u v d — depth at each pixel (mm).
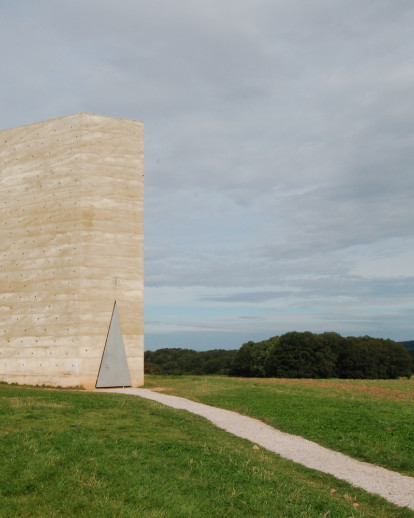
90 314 31250
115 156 33188
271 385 33188
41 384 31266
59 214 32438
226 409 23125
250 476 13000
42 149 33688
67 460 12430
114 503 10203
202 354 115938
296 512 10906
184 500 10766
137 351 32500
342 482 13578
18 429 15453
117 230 32656
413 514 11523
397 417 21312
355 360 70062
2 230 34250
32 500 10227
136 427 17375
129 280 32656
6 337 32875
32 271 32750
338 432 18594
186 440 16094
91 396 24734
